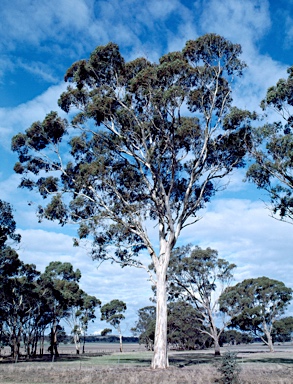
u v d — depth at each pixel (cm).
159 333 2294
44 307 5106
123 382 1642
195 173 2509
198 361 3162
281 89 2384
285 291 5878
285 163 2450
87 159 2697
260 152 2522
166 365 2245
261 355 4388
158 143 2484
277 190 2642
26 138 2655
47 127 2545
